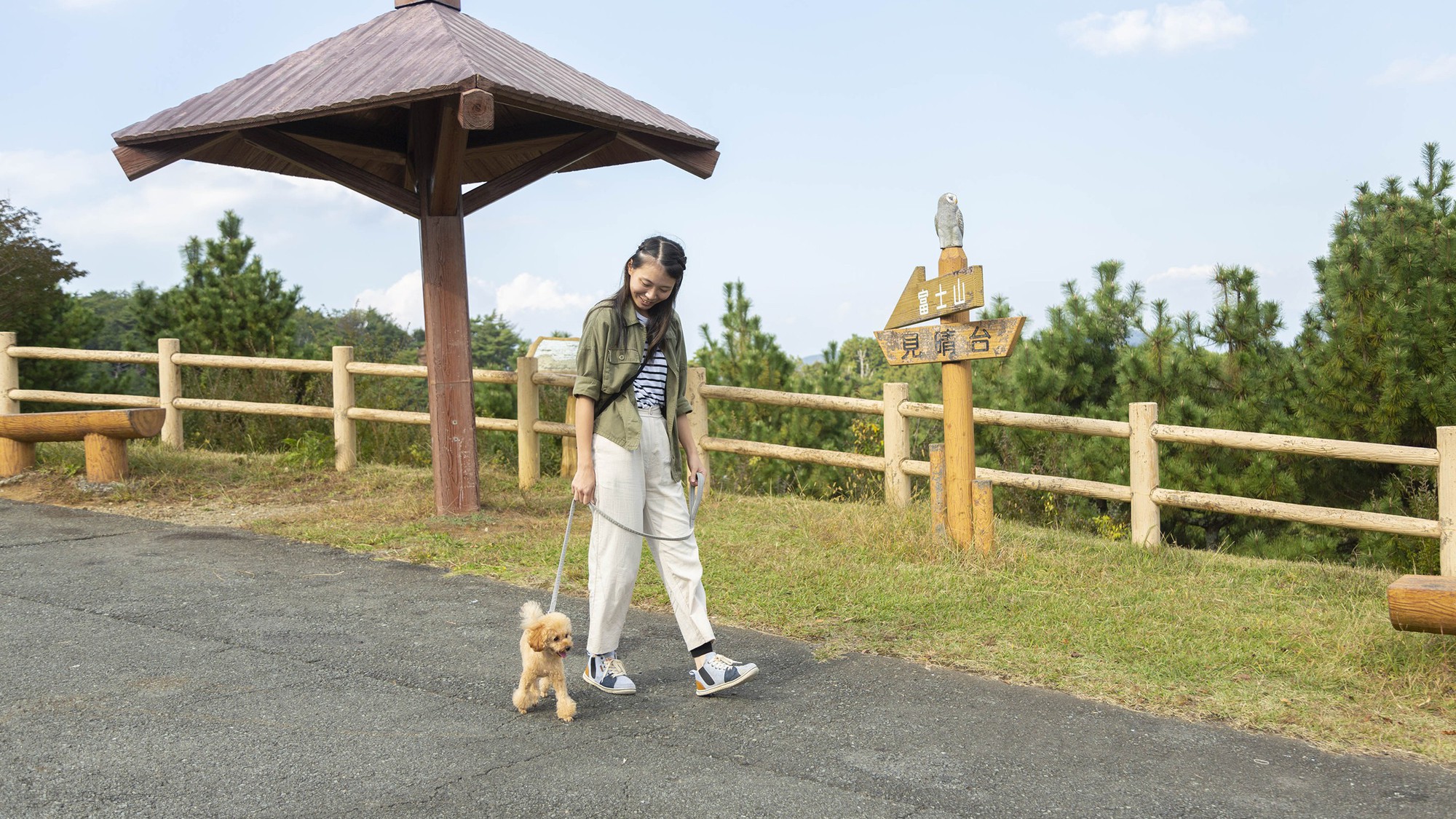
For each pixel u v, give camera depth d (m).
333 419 9.41
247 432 11.73
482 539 6.56
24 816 2.83
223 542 6.44
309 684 3.95
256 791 3.02
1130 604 5.27
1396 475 8.50
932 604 5.21
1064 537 7.09
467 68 5.70
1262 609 5.27
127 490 7.93
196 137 6.31
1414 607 3.80
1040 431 9.62
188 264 14.60
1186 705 3.91
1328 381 8.48
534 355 9.95
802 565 5.95
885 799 3.06
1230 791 3.17
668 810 2.96
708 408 12.49
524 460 8.97
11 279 13.84
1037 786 3.18
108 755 3.25
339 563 5.99
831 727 3.65
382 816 2.88
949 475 6.30
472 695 3.88
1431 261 8.36
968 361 6.24
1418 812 3.04
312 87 6.23
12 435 8.19
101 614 4.82
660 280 3.74
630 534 3.85
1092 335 10.14
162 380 10.18
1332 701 3.94
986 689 4.06
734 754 3.38
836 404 8.18
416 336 15.84
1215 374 9.43
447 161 6.56
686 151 7.19
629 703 3.86
